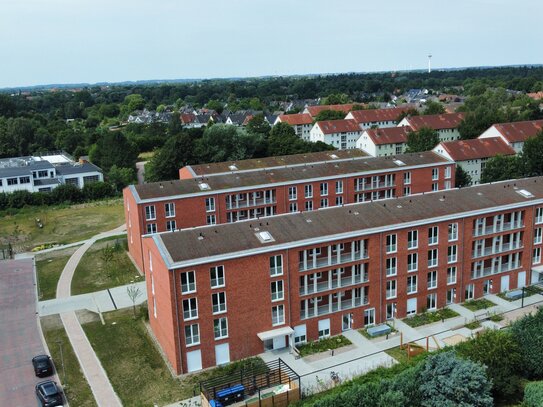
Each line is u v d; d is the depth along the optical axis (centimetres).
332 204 8306
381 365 4581
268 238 4925
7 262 7794
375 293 5341
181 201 7244
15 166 12581
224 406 3888
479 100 18738
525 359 4247
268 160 9462
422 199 5962
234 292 4706
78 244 8512
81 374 4644
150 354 4941
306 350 4934
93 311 5953
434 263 5609
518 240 6053
